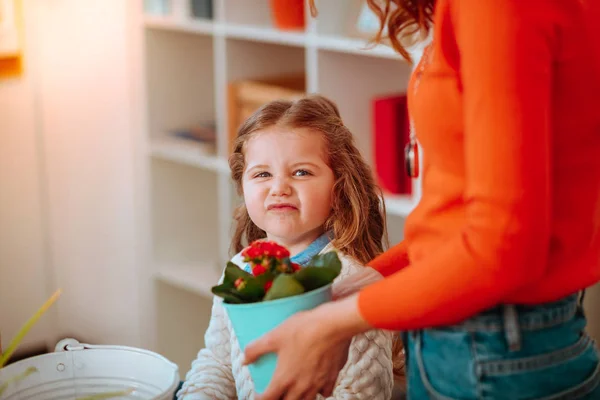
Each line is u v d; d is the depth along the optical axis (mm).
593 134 1057
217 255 3984
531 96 951
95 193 3988
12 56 3828
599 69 1025
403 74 3062
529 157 948
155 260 3826
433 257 1026
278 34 3041
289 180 1577
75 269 4129
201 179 3896
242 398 1562
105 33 3773
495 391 1107
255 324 1188
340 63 2924
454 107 1067
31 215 4020
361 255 1630
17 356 4090
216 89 3617
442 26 1051
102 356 1498
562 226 1072
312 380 1120
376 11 1353
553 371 1114
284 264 1238
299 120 1594
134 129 3766
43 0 3863
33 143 3961
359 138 2990
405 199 2764
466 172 1015
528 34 956
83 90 3885
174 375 1372
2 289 4008
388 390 1519
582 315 1180
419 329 1161
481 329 1104
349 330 1079
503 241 960
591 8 1008
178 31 3717
